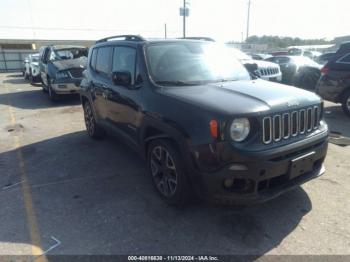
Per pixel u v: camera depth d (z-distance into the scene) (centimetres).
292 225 312
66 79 992
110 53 487
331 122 688
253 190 284
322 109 348
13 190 406
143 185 407
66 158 513
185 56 411
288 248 280
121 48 451
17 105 1020
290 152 296
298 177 318
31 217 341
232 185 289
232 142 276
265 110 285
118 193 388
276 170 288
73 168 471
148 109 355
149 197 375
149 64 383
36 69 1509
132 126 405
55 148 566
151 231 310
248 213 334
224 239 295
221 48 461
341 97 731
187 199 333
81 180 429
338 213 329
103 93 490
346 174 418
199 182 299
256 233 302
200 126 290
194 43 441
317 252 274
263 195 289
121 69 436
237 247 284
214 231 307
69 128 707
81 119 795
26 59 1919
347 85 711
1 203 373
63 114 861
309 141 312
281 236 296
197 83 375
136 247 288
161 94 346
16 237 307
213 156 282
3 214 348
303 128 317
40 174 454
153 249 284
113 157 510
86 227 320
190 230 310
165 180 351
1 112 911
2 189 410
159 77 373
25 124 757
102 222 327
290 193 371
